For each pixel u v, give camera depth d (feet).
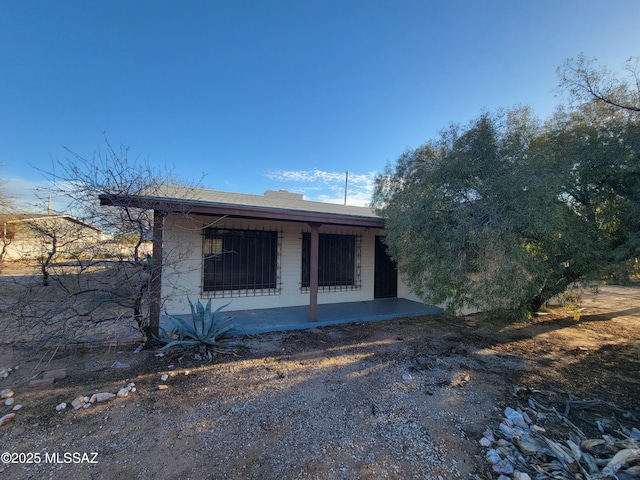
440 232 15.60
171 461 7.38
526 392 11.89
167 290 20.43
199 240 21.85
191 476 6.88
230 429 8.80
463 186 15.29
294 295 25.68
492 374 13.65
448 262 15.26
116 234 14.44
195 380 12.09
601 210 15.99
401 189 21.03
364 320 22.56
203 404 10.22
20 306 13.25
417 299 28.99
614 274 17.56
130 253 14.75
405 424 9.37
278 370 13.29
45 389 11.07
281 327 19.52
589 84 16.25
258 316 21.84
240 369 13.30
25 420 9.04
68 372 12.60
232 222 23.17
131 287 14.61
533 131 17.29
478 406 10.68
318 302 26.84
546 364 15.11
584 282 19.58
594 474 7.16
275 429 8.87
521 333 20.66
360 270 29.09
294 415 9.66
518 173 13.79
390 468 7.38
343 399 10.84
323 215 20.31
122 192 14.03
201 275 21.91
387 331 20.16
